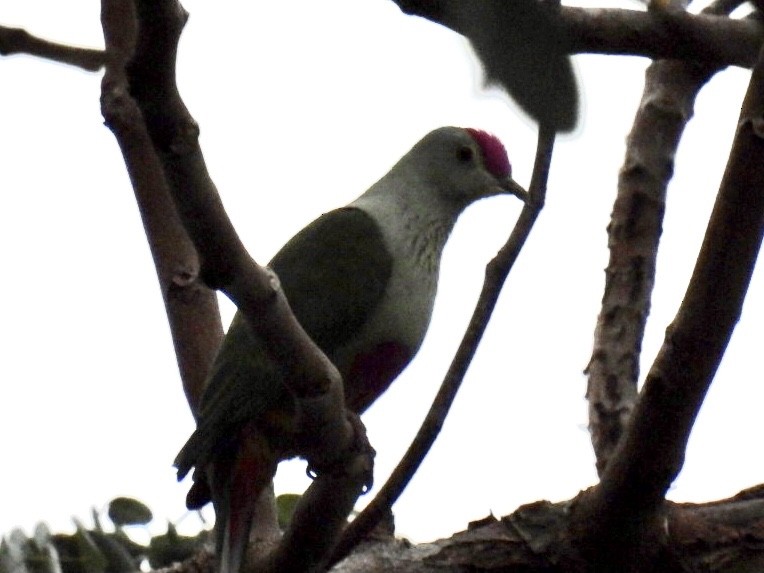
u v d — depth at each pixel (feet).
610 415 27.40
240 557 26.50
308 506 20.40
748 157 17.24
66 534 27.99
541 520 23.77
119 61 16.81
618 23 19.75
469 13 9.69
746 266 18.39
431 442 19.42
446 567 24.36
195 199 16.72
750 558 22.86
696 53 20.39
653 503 21.83
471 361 18.85
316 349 19.26
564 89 9.71
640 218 28.45
